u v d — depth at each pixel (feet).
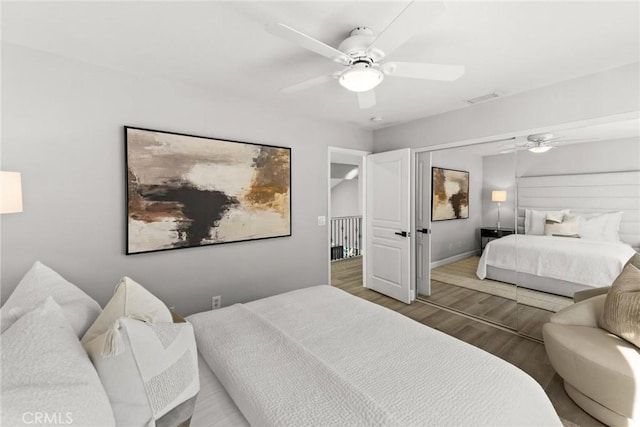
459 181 10.84
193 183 8.52
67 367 2.64
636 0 4.72
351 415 3.14
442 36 5.80
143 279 7.84
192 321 5.57
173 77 7.88
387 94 8.96
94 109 7.04
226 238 9.23
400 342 4.82
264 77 7.89
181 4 4.87
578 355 5.48
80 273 6.93
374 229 13.26
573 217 8.28
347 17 5.17
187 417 3.29
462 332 9.24
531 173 9.04
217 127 8.99
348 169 27.50
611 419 5.15
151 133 7.79
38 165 6.40
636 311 5.34
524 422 3.20
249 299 9.90
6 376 2.33
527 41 6.00
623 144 7.32
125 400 2.91
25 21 5.32
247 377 3.84
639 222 7.16
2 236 6.08
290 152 10.71
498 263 10.04
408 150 11.57
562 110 8.06
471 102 9.69
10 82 6.09
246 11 5.07
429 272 12.05
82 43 6.13
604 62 6.96
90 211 7.03
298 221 11.12
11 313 3.36
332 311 6.11
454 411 3.22
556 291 8.73
